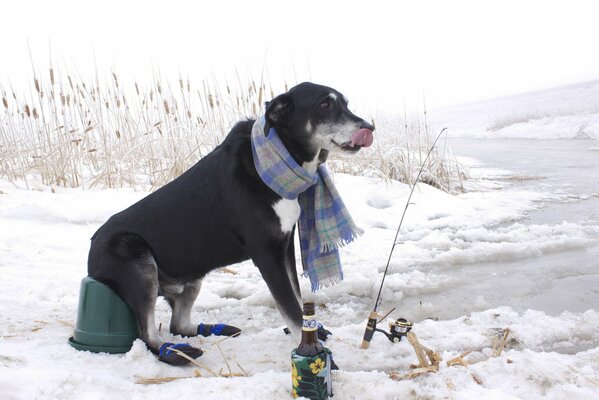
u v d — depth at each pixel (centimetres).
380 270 439
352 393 241
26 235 523
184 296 333
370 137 302
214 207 309
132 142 748
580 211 604
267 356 294
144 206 321
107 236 311
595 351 265
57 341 309
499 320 322
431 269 439
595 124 1664
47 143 728
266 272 300
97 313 295
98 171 734
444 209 623
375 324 292
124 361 279
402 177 725
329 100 307
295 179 293
